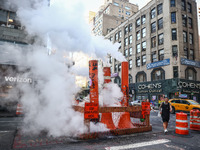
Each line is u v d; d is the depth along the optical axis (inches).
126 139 195.0
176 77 887.7
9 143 169.9
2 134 206.7
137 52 1209.4
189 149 163.5
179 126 233.1
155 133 232.8
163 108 242.2
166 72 932.6
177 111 561.9
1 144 165.3
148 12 1115.3
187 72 918.4
